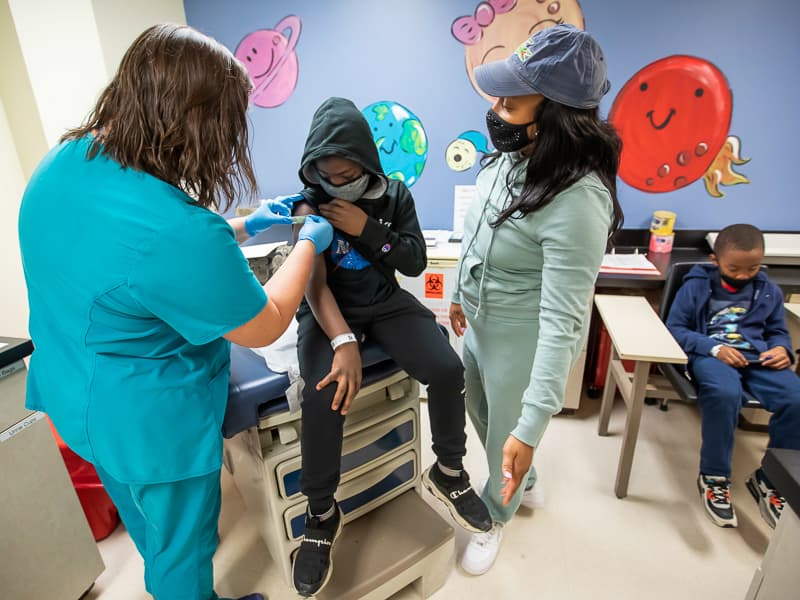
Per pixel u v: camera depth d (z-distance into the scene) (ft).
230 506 5.64
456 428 3.75
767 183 6.78
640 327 5.46
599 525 5.23
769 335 5.78
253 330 2.70
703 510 5.38
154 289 2.47
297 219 3.50
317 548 3.58
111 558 5.01
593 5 6.38
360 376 3.44
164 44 2.35
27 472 3.97
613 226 3.40
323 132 3.18
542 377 3.13
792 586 2.18
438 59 7.02
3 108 6.04
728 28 6.18
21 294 6.50
